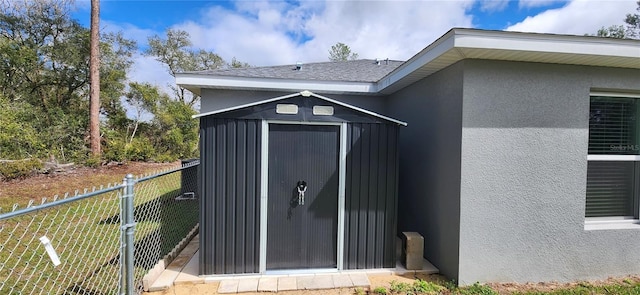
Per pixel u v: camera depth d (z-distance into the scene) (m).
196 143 18.45
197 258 3.64
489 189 3.16
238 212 3.22
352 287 3.08
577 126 3.29
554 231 3.28
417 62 3.55
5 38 15.73
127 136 16.66
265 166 3.24
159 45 24.66
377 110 5.67
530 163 3.22
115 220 5.31
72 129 13.91
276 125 3.26
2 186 8.10
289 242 3.32
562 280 3.32
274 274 3.27
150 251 3.59
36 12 16.19
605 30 17.97
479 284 3.18
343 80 5.36
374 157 3.42
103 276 3.14
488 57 3.05
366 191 3.41
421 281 3.20
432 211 3.70
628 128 3.51
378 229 3.45
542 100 3.21
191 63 25.94
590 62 3.17
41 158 11.02
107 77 17.59
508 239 3.21
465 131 3.10
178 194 6.95
